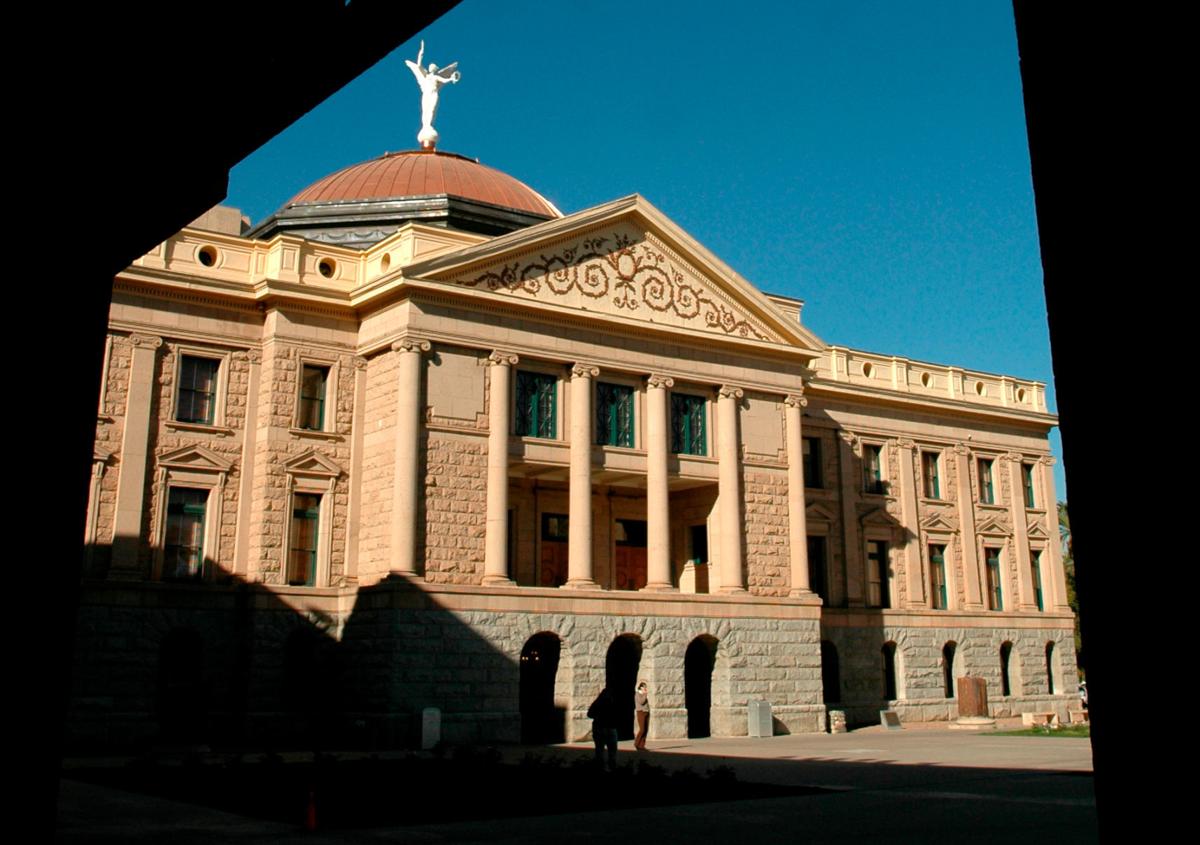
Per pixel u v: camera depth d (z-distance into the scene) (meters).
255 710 40.53
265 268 44.88
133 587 39.84
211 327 43.22
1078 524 3.82
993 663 61.84
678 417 48.97
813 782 25.42
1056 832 16.53
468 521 42.25
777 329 51.69
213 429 42.66
